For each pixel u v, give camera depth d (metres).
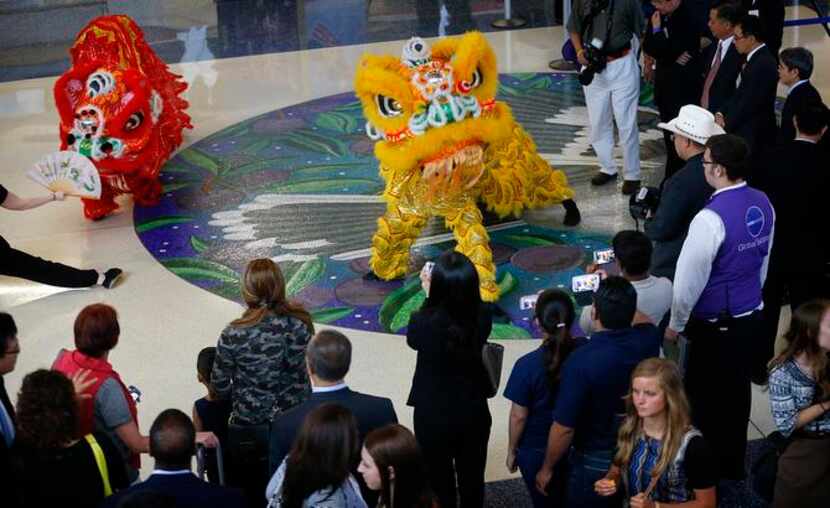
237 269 9.10
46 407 4.66
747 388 6.09
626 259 5.65
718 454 6.15
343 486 4.38
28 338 8.26
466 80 7.96
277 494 4.52
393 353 7.77
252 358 5.46
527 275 8.67
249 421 5.59
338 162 11.09
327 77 13.66
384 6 16.52
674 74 9.45
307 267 9.00
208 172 10.98
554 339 5.21
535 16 15.49
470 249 8.27
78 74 9.70
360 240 9.44
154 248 9.52
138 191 10.17
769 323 7.06
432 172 8.00
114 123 9.59
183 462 4.54
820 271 7.04
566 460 5.33
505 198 8.77
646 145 11.01
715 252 5.78
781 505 5.25
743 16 8.27
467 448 5.48
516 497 6.17
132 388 5.83
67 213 10.30
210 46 15.15
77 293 8.88
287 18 16.23
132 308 8.61
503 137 8.16
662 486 4.64
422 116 7.90
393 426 4.23
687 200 6.32
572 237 9.27
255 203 10.26
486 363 5.46
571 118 11.79
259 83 13.56
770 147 7.49
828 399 5.08
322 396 4.90
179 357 7.93
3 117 12.91
